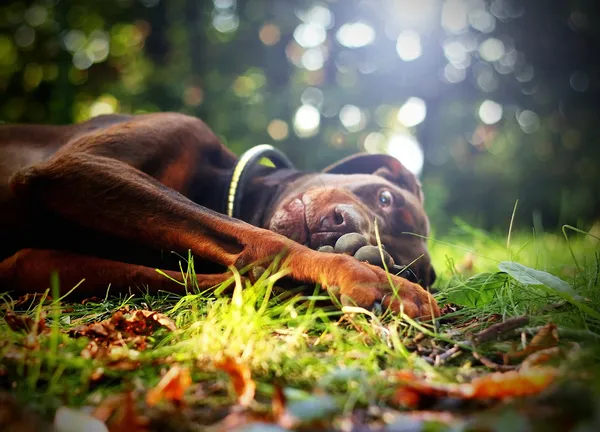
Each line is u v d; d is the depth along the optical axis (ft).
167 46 38.40
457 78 42.78
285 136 38.75
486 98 42.32
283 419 5.07
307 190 10.60
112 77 36.32
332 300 8.11
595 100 41.52
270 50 39.60
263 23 39.40
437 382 6.31
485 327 8.44
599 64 41.63
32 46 36.22
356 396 5.77
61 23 36.42
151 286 10.18
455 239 24.67
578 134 41.06
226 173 12.55
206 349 6.84
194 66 38.22
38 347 6.97
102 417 5.48
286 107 38.14
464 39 42.96
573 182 39.24
